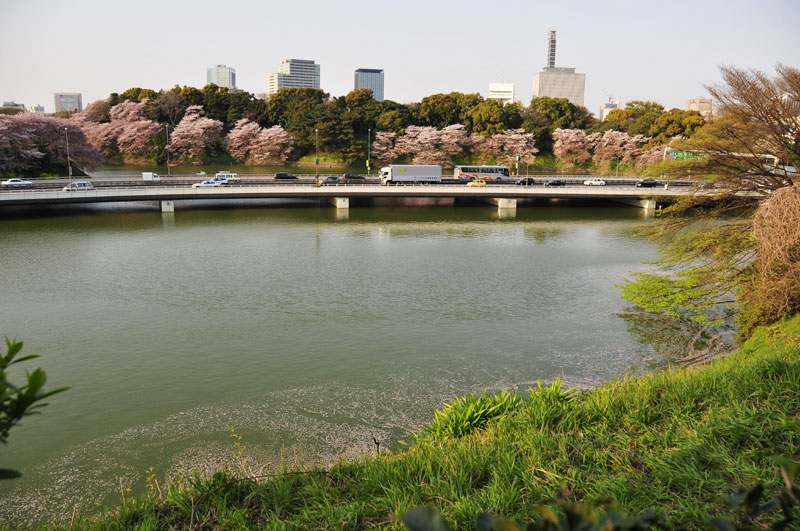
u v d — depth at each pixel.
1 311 27.70
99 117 111.88
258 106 113.56
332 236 50.16
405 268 37.88
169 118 109.69
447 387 18.70
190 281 33.84
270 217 61.06
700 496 5.71
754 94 23.09
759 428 6.99
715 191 25.50
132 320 26.42
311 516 6.00
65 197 55.81
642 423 8.00
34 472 13.54
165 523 6.16
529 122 111.81
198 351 22.31
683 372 11.18
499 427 9.16
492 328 25.45
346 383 19.05
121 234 49.03
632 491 5.91
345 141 108.31
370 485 6.63
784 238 17.83
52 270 36.06
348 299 30.22
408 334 24.53
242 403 17.47
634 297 27.80
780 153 23.59
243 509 6.17
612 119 119.12
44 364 20.94
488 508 5.68
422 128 108.19
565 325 25.94
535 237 50.91
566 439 7.54
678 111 104.00
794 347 11.99
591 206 75.00
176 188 61.69
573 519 1.86
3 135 72.44
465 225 57.91
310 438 15.16
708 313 27.05
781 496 2.02
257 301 29.70
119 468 13.72
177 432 15.55
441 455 7.43
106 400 17.70
